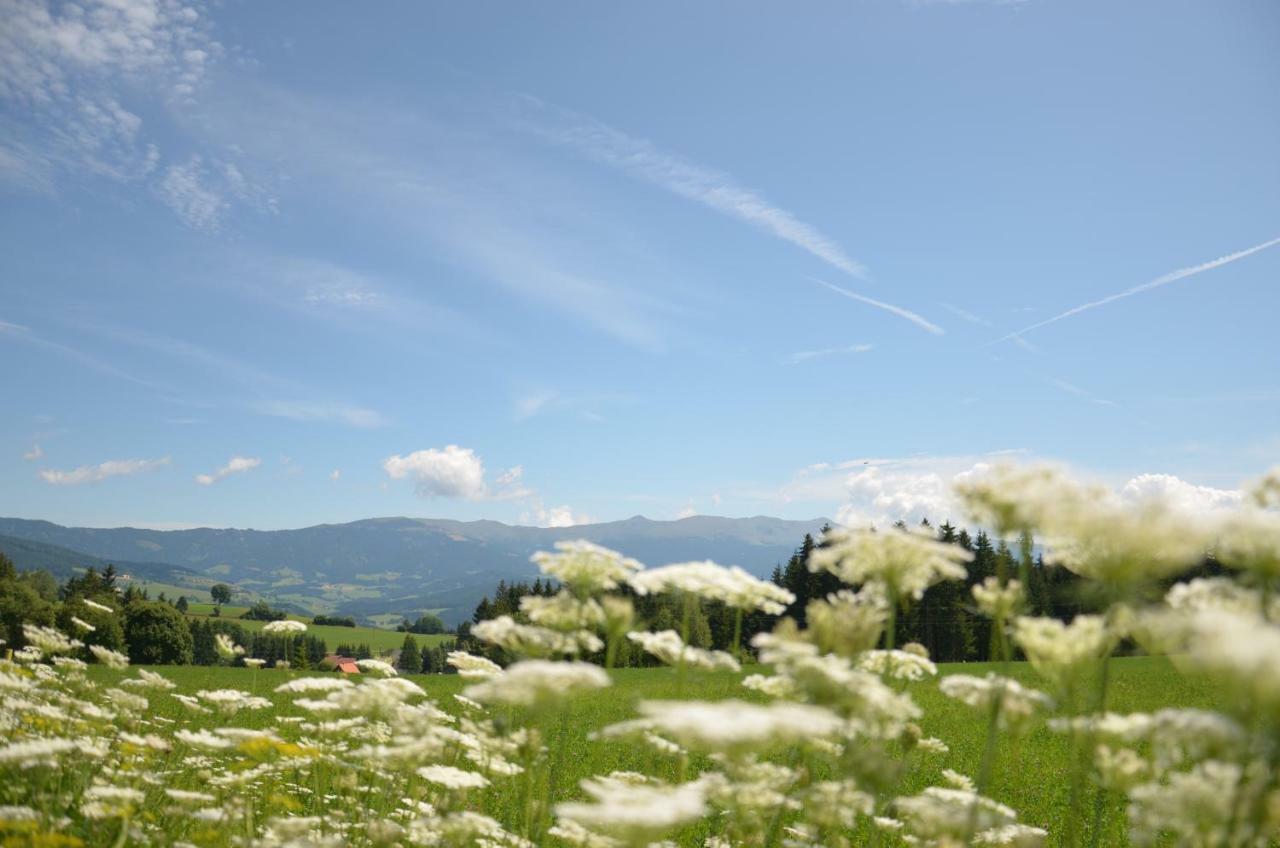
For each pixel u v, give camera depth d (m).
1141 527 3.77
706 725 3.40
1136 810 3.91
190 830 7.14
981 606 4.65
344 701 6.80
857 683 4.16
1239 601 3.59
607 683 4.52
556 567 5.70
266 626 10.62
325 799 8.24
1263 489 3.79
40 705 8.95
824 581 60.09
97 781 6.84
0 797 6.48
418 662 125.44
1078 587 4.22
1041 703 4.53
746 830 5.16
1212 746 3.36
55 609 45.62
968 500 4.57
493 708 8.19
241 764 8.71
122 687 10.62
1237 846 3.22
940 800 5.40
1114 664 31.31
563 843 7.26
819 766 11.07
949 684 4.84
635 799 4.02
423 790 8.03
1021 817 10.54
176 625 77.56
